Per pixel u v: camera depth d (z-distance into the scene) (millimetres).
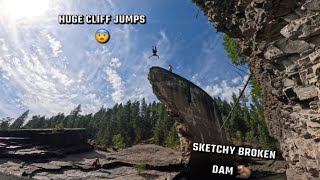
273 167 28438
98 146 52125
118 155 36344
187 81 30531
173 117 30562
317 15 6504
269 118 17016
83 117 108938
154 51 18797
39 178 29297
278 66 9789
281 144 16141
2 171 30188
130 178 28656
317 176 10367
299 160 12328
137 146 39844
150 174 29688
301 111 10328
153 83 30250
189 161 26812
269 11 7676
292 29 7203
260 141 48125
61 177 30016
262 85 15266
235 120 64312
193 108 29219
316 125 8898
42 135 45219
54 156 40000
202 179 26234
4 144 40406
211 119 29391
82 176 30469
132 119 86750
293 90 9633
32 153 37750
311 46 7254
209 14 12117
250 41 11055
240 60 22703
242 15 10086
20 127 99750
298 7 7133
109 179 29094
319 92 7496
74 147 47062
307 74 7875
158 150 37156
